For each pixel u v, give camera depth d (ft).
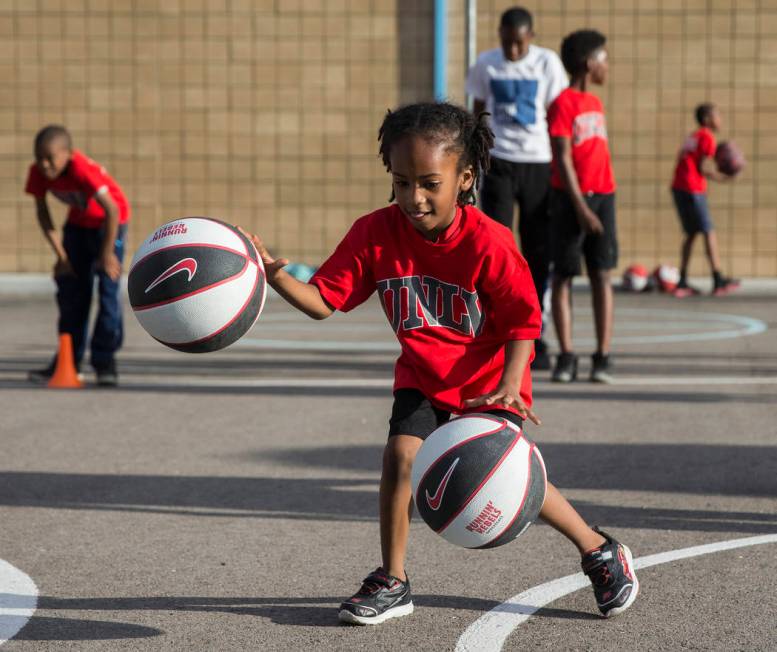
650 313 50.14
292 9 64.39
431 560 16.55
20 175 64.90
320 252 65.41
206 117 64.85
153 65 64.69
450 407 14.33
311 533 17.88
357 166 64.85
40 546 17.17
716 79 63.41
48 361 36.50
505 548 17.11
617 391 30.32
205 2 64.34
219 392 30.73
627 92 63.67
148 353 38.70
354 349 39.47
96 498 19.95
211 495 20.17
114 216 30.71
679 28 63.31
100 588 15.30
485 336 14.33
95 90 64.80
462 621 14.05
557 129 30.30
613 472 21.61
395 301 14.37
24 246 65.10
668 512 18.86
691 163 57.11
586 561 14.11
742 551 16.76
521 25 32.40
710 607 14.44
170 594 15.08
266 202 65.16
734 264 64.03
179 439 24.80
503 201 32.91
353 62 64.39
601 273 31.35
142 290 13.55
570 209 30.68
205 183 65.10
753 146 63.57
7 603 14.71
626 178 63.93
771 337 41.70
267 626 13.92
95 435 25.25
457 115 13.37
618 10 63.31
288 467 22.24
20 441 24.64
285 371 34.45
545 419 26.58
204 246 13.57
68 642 13.39
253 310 13.80
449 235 13.94
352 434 25.29
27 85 64.85
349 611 13.85
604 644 13.24
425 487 13.04
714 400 29.04
